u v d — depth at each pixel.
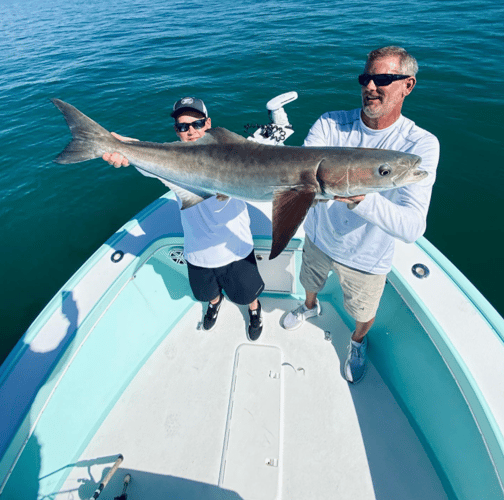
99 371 2.61
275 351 3.09
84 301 2.52
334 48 11.02
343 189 1.81
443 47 10.45
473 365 1.96
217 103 8.47
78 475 2.41
